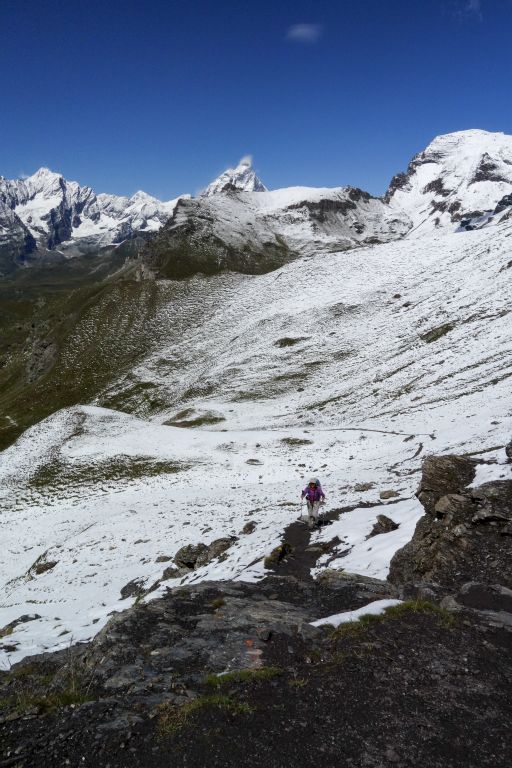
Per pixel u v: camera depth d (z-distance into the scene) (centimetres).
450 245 13262
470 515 1397
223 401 8875
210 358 11431
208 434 5728
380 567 1481
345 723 589
